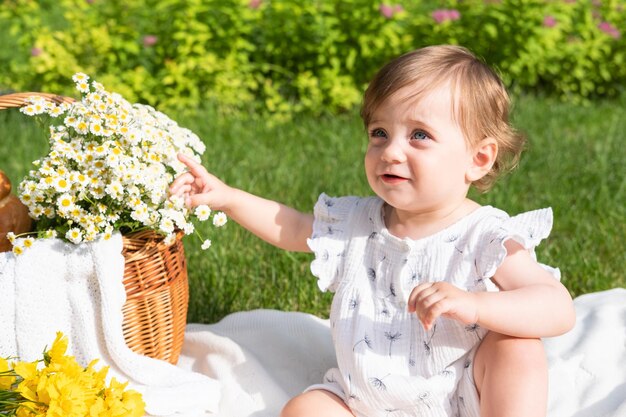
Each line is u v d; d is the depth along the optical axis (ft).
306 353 7.62
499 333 5.82
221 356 7.39
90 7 18.34
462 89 5.97
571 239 10.46
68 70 16.47
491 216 6.19
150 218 6.35
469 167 6.17
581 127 16.17
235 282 9.11
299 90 16.61
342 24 17.43
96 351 6.47
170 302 6.90
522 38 18.30
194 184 6.89
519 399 5.57
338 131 15.47
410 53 6.26
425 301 5.46
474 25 18.49
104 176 6.31
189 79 16.52
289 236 7.07
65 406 5.26
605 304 8.16
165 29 17.46
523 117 16.29
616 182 12.39
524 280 5.94
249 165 13.25
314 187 12.21
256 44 17.88
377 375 6.01
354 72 17.47
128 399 5.70
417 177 5.95
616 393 6.84
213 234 10.07
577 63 19.21
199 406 6.63
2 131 14.89
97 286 6.35
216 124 15.40
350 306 6.33
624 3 20.92
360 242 6.51
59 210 6.15
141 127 6.59
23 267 6.15
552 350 7.46
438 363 5.98
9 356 6.23
